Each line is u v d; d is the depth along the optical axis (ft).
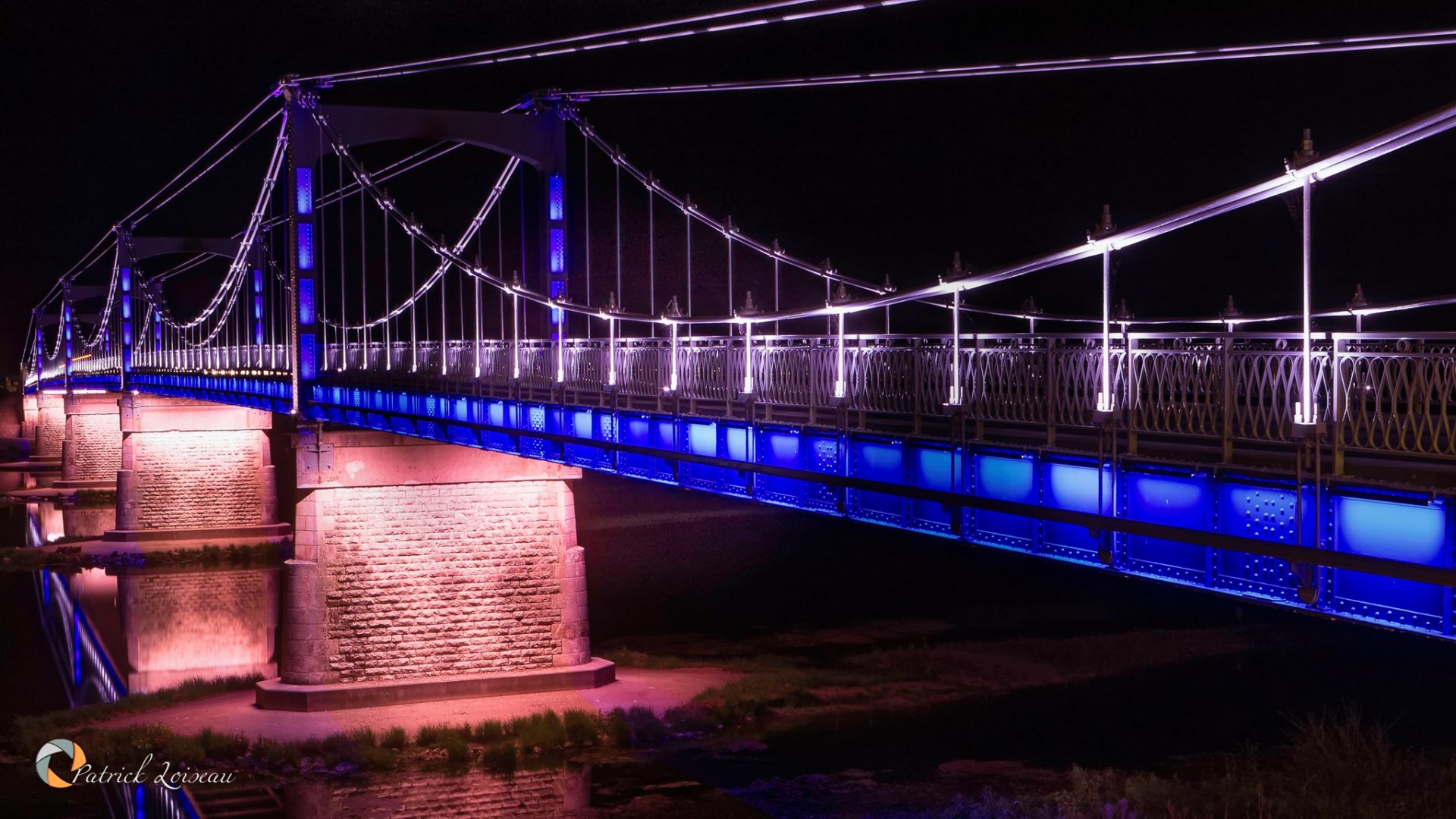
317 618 95.20
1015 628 129.90
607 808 72.33
